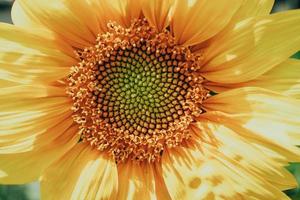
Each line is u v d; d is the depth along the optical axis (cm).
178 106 40
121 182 39
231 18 36
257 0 36
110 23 38
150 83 40
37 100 38
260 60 36
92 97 40
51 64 38
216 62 37
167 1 37
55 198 37
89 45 39
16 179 37
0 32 36
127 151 40
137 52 40
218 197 36
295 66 36
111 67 41
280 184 36
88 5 37
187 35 38
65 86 39
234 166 36
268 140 36
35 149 38
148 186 39
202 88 39
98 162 38
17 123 37
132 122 41
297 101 35
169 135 40
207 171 37
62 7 37
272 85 37
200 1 36
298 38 35
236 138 37
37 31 37
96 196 37
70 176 38
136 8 38
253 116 36
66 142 39
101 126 40
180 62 40
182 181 37
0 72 37
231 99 37
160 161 40
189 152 39
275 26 35
